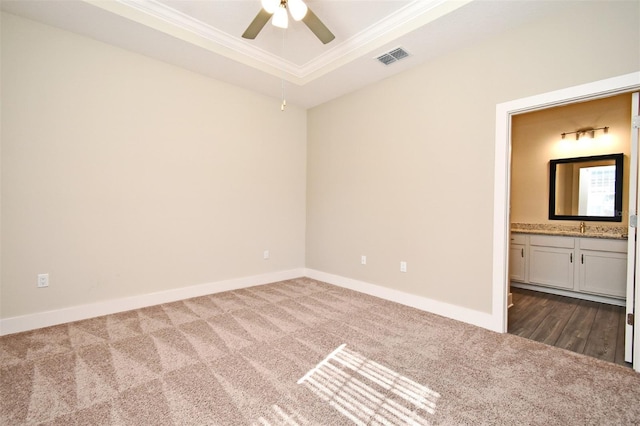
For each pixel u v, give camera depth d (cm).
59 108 253
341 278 391
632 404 159
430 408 155
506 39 245
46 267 250
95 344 221
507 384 176
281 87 368
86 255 269
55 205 253
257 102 386
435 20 231
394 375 185
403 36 254
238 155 369
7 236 234
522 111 242
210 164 345
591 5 206
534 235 386
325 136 417
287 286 388
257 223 391
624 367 196
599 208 369
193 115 330
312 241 438
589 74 207
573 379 182
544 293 377
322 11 247
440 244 290
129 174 289
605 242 333
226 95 356
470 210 268
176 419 144
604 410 154
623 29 194
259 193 392
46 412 148
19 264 239
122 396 161
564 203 395
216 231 352
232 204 366
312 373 186
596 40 204
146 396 161
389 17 254
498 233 250
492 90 253
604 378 183
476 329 255
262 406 154
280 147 414
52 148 250
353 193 377
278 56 324
